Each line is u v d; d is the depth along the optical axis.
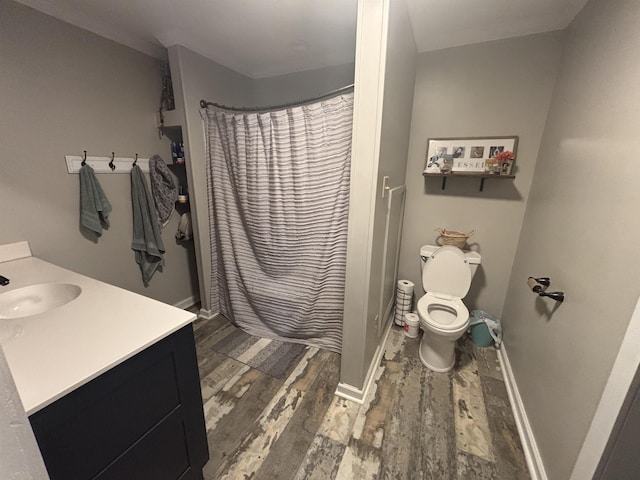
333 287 1.92
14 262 1.55
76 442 0.71
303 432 1.43
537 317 1.48
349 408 1.58
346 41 2.06
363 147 1.31
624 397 0.78
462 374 1.87
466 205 2.21
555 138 1.61
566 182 1.35
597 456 0.86
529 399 1.42
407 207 2.40
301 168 1.79
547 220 1.53
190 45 2.01
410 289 2.35
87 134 1.84
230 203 2.20
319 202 1.80
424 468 1.27
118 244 2.11
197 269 2.71
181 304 2.65
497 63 1.92
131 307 1.04
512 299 2.01
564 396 1.09
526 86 1.88
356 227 1.41
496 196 2.10
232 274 2.33
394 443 1.38
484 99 2.00
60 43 1.65
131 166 2.12
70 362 0.74
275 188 1.91
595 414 0.88
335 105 1.60
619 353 0.80
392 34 1.25
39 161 1.64
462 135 2.10
